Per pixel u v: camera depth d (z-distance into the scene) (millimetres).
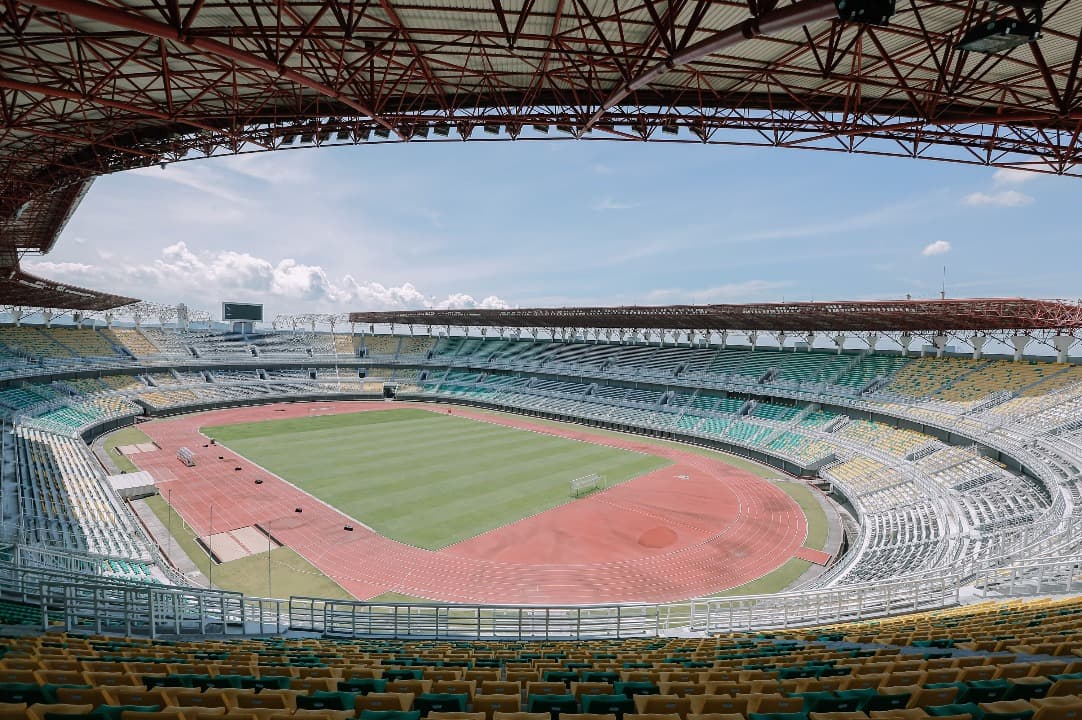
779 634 15414
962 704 5641
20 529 26578
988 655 8852
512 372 93500
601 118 20406
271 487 42531
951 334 51844
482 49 17281
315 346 106312
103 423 62094
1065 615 12336
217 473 45906
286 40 17031
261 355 98375
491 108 21141
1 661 7836
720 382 68750
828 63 14977
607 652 12570
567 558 31828
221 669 8250
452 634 17484
